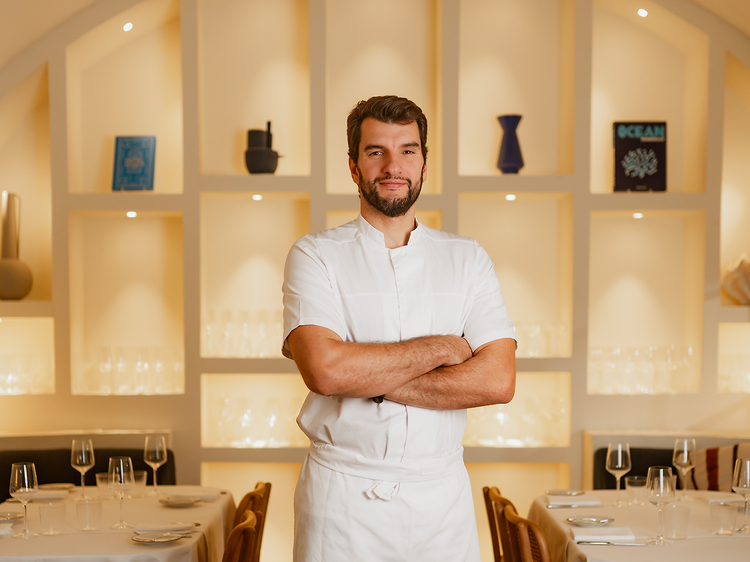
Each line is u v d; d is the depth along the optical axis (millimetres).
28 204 3574
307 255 1631
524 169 3621
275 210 3639
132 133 3602
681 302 3662
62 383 3379
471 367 1580
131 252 3627
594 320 3674
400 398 1522
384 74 3615
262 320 3453
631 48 3645
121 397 3369
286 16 3617
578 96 3402
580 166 3414
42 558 1959
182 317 3639
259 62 3607
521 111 3631
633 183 3516
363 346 1528
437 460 1558
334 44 3613
